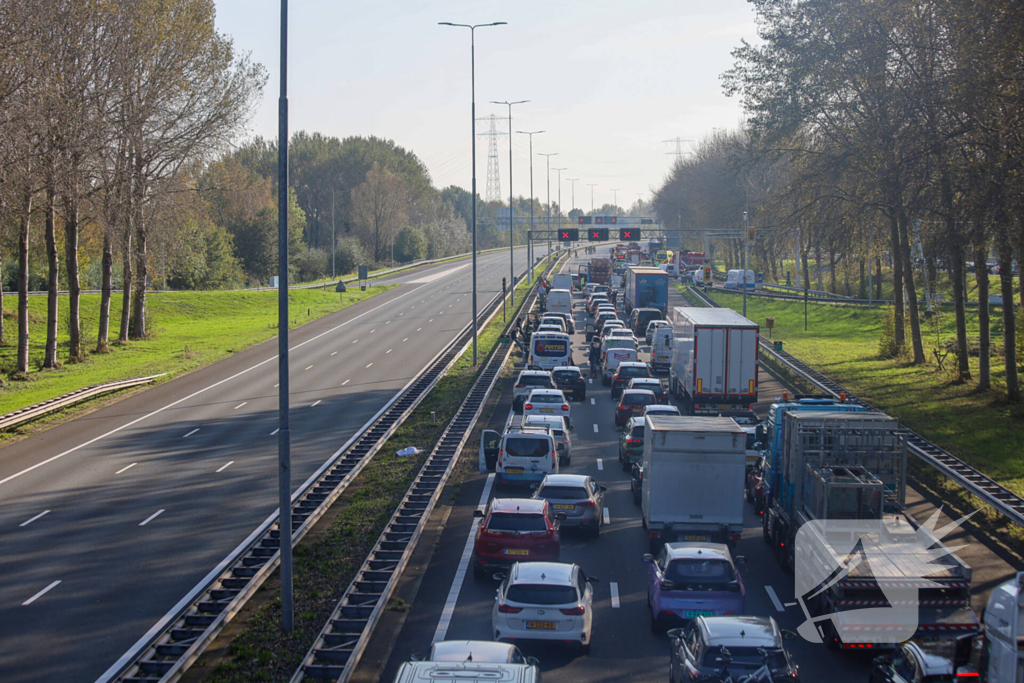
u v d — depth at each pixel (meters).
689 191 147.75
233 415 37.84
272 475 27.56
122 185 51.72
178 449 31.55
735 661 11.23
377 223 157.88
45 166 43.25
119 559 19.88
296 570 18.44
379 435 31.66
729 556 15.28
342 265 138.12
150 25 50.94
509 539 17.42
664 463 19.23
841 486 16.16
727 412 32.53
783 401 22.42
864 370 46.91
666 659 14.05
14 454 31.23
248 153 172.62
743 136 119.88
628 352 45.84
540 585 13.80
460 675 9.53
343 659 13.84
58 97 42.34
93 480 27.34
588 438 33.03
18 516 23.56
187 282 99.81
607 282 103.31
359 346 59.31
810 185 46.56
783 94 46.25
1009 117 31.23
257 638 14.95
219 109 56.12
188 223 60.62
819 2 42.09
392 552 19.16
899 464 17.95
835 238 45.34
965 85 32.41
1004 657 10.03
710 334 33.81
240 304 82.75
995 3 28.84
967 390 39.59
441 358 51.09
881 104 40.94
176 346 59.50
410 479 25.67
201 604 16.16
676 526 19.17
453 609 16.34
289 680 13.17
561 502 20.58
